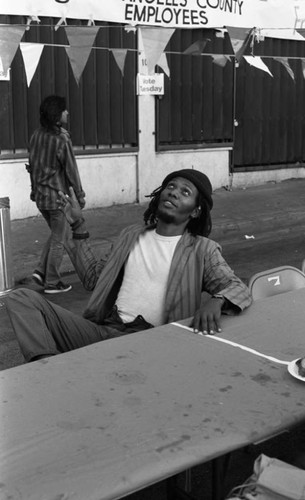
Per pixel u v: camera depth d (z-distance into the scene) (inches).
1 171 353.7
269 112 480.4
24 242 322.7
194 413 82.6
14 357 191.0
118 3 378.9
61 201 246.8
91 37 198.5
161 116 419.2
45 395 87.7
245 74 459.2
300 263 305.1
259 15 449.4
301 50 486.3
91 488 67.5
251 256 319.3
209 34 427.8
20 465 71.2
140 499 117.8
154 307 128.0
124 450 74.2
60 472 70.0
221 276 126.6
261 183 489.1
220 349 103.5
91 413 82.6
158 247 129.4
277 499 70.8
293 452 127.5
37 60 234.7
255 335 109.5
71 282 273.1
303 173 511.2
